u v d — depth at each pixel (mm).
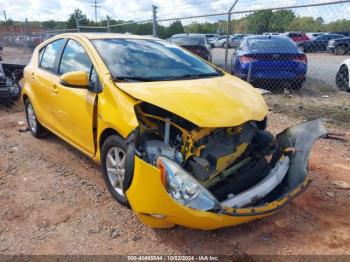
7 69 8164
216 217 2455
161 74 3578
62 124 4145
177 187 2451
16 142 5266
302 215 3205
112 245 2812
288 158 3270
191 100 2898
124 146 3035
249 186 2973
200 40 11391
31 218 3191
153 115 2975
